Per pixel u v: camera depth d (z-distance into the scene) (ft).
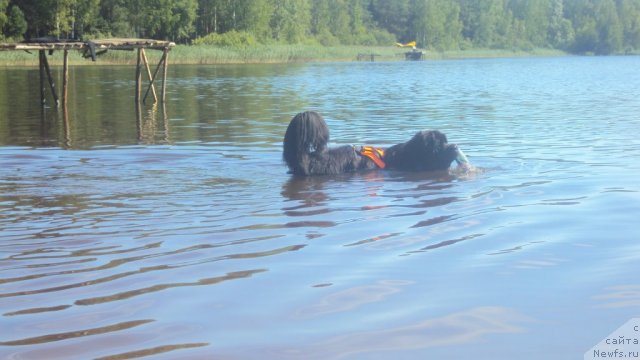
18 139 44.73
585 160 33.19
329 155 30.96
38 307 15.02
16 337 13.55
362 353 12.80
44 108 68.44
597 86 98.22
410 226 21.43
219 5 272.31
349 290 15.90
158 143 41.65
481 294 15.57
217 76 126.82
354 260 18.06
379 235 20.44
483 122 51.13
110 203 24.89
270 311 14.74
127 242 19.86
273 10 293.02
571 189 26.55
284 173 30.89
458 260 17.99
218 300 15.35
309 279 16.65
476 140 41.09
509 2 408.26
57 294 15.76
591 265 17.44
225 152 37.32
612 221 21.67
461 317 14.34
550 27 401.08
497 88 94.38
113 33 242.58
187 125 51.72
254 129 48.21
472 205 24.23
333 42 325.42
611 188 26.58
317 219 22.45
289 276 16.87
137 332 13.75
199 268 17.49
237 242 19.80
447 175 30.04
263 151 37.55
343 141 41.52
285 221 22.20
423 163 31.30
